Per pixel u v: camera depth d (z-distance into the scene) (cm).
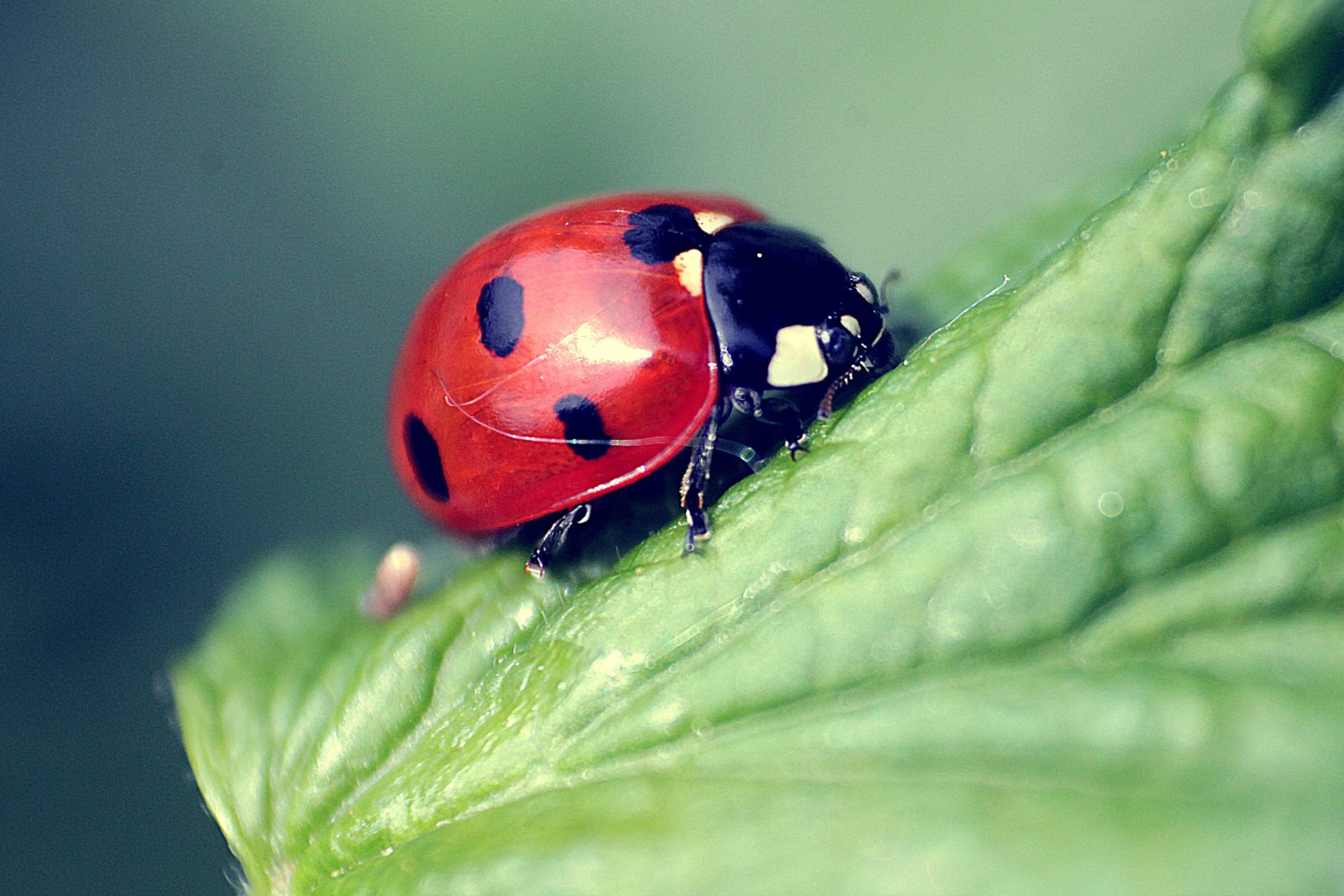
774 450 5
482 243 5
